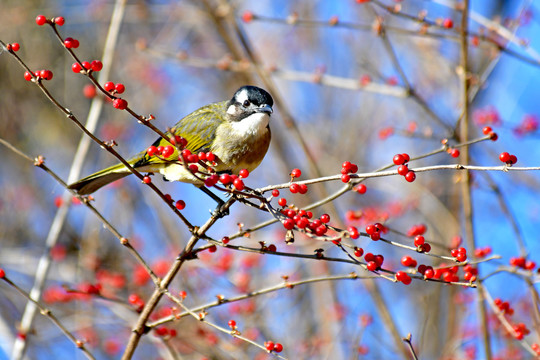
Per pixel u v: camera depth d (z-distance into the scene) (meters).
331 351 11.45
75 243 14.59
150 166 9.63
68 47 6.11
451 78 15.15
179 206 7.50
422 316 12.72
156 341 10.01
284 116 12.56
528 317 11.85
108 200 14.51
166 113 16.56
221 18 13.98
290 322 12.42
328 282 12.60
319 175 12.25
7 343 11.48
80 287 10.59
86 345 12.49
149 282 11.80
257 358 11.10
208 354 10.34
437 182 14.71
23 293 7.93
